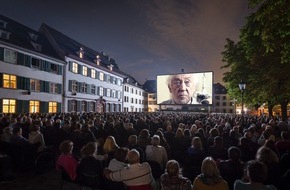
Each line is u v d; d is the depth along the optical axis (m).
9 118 14.32
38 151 8.38
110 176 4.63
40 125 11.09
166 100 58.09
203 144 8.92
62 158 5.79
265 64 21.03
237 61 27.53
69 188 6.98
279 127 12.18
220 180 3.77
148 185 4.46
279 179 4.90
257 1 8.38
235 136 9.29
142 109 80.38
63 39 43.94
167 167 3.95
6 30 28.58
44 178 7.79
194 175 6.24
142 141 8.09
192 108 65.69
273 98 21.88
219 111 93.81
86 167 5.39
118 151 4.95
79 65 40.66
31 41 32.72
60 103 35.97
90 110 44.22
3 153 7.84
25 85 29.12
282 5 7.49
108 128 10.99
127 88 64.06
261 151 5.15
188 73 55.81
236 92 29.03
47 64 33.22
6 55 26.67
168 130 10.37
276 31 8.27
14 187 6.95
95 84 45.72
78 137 9.67
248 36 21.12
